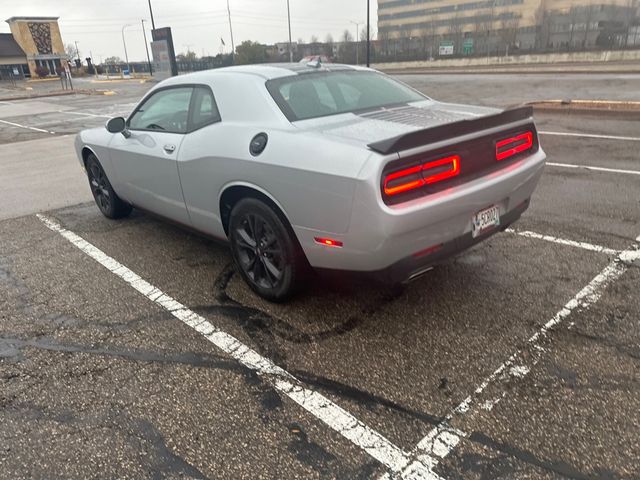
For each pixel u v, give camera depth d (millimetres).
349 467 2084
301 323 3162
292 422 2344
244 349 2924
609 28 54938
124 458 2180
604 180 5969
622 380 2525
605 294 3344
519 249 4105
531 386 2510
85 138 5121
